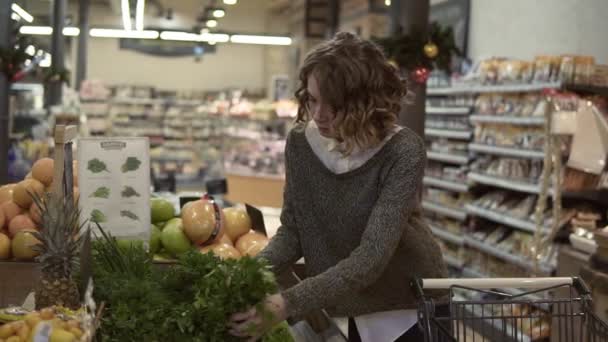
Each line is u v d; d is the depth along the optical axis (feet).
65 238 6.23
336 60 6.14
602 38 19.69
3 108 23.98
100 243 6.70
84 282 5.67
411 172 6.40
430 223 25.76
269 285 5.64
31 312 5.67
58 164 6.89
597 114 16.29
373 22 45.75
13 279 8.75
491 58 22.25
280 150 31.27
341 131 6.22
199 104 70.33
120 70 76.69
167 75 77.56
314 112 6.38
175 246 9.41
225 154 34.12
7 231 9.05
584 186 16.74
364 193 6.59
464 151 24.17
